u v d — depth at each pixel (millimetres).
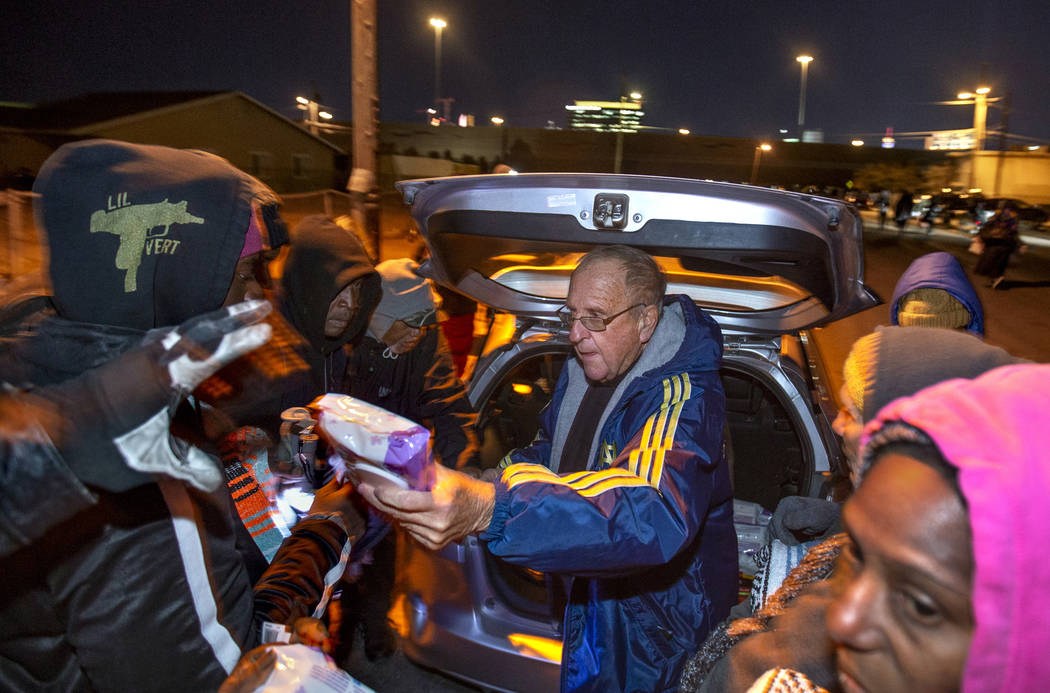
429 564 2209
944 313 2186
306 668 883
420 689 2537
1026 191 45062
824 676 771
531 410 2867
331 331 2195
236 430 1260
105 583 775
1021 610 452
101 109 28578
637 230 1811
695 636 1553
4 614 777
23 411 658
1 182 23969
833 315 2221
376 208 5457
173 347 660
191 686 848
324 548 1221
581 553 1163
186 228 838
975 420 490
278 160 32438
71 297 822
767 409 2736
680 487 1277
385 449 958
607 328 1667
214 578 885
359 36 5215
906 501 512
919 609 519
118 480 676
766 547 1167
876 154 46531
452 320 3408
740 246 1778
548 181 1833
